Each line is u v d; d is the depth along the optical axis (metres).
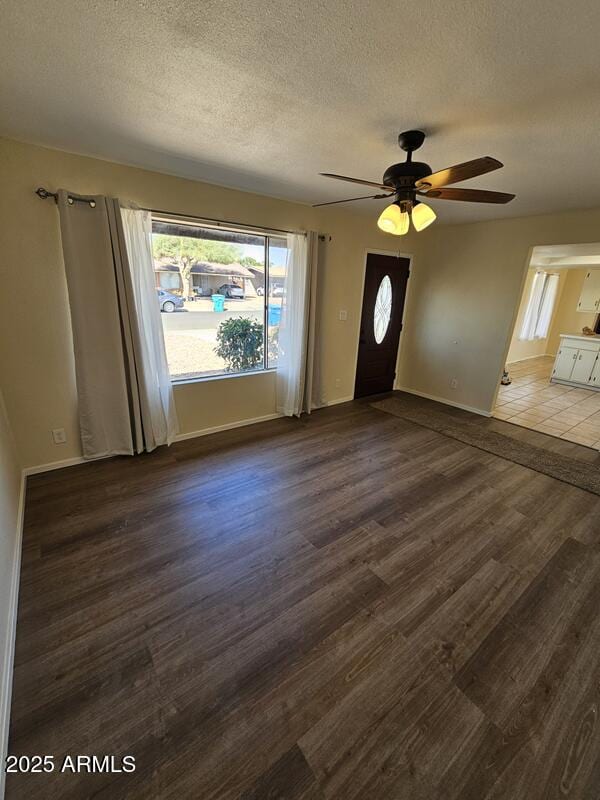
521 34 1.20
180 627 1.64
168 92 1.67
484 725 1.29
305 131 2.05
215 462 3.17
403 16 1.15
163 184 2.87
